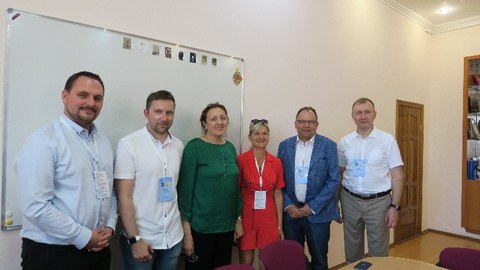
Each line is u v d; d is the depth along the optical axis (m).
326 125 3.60
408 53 4.87
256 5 2.89
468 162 5.00
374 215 2.63
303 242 2.66
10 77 1.69
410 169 4.98
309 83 3.39
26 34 1.74
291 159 2.60
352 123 3.93
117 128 2.06
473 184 4.92
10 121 1.70
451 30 5.20
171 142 1.98
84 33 1.93
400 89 4.73
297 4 3.26
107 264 1.67
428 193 5.39
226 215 2.17
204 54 2.50
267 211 2.38
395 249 4.50
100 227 1.57
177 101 2.35
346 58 3.84
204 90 2.51
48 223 1.35
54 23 1.82
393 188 2.64
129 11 2.11
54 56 1.82
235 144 2.73
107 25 2.02
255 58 2.88
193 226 2.09
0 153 1.67
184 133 2.40
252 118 2.87
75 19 1.90
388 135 2.68
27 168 1.36
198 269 2.11
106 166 1.64
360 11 4.02
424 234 5.23
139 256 1.73
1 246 1.69
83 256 1.51
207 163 2.12
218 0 2.60
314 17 3.44
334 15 3.68
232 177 2.18
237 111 2.74
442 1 4.44
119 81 2.07
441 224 5.29
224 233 2.21
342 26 3.78
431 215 5.39
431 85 5.40
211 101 2.55
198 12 2.47
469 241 4.88
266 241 2.34
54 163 1.42
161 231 1.86
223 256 2.23
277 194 2.54
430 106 5.39
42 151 1.38
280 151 2.70
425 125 5.31
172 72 2.32
